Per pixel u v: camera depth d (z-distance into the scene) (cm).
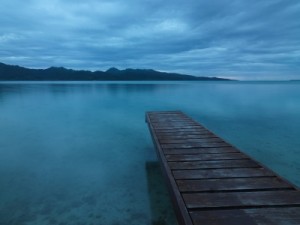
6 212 450
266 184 299
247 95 3831
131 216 440
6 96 3403
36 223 416
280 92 4788
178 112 1044
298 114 1753
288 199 258
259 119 1552
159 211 457
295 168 677
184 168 368
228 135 1099
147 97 3303
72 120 1559
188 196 272
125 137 1085
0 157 786
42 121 1516
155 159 773
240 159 407
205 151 460
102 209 464
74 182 589
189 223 215
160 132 639
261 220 221
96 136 1106
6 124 1422
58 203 485
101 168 691
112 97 3288
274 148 881
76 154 825
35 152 847
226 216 229
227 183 306
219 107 2205
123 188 557
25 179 606
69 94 3825
